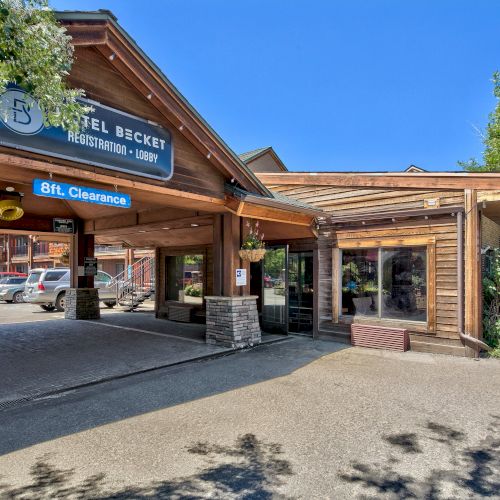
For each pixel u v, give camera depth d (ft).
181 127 21.53
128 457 11.37
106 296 56.95
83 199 17.61
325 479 10.22
